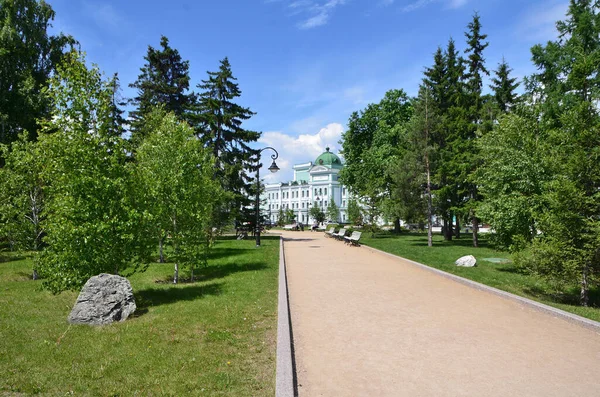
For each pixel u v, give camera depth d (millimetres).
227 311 7484
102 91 9234
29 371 4676
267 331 6254
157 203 10891
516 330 6438
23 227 12352
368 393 4188
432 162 23719
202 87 31312
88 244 8203
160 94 34125
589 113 10086
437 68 29969
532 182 12859
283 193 106875
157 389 4164
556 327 6605
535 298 10141
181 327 6473
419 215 24422
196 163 11938
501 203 13453
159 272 13547
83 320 6801
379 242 27312
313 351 5480
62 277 8180
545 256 9727
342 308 7910
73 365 4859
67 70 8914
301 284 10555
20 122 24938
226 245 23578
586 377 4605
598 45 21594
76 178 8188
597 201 9430
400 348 5586
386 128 38562
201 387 4207
